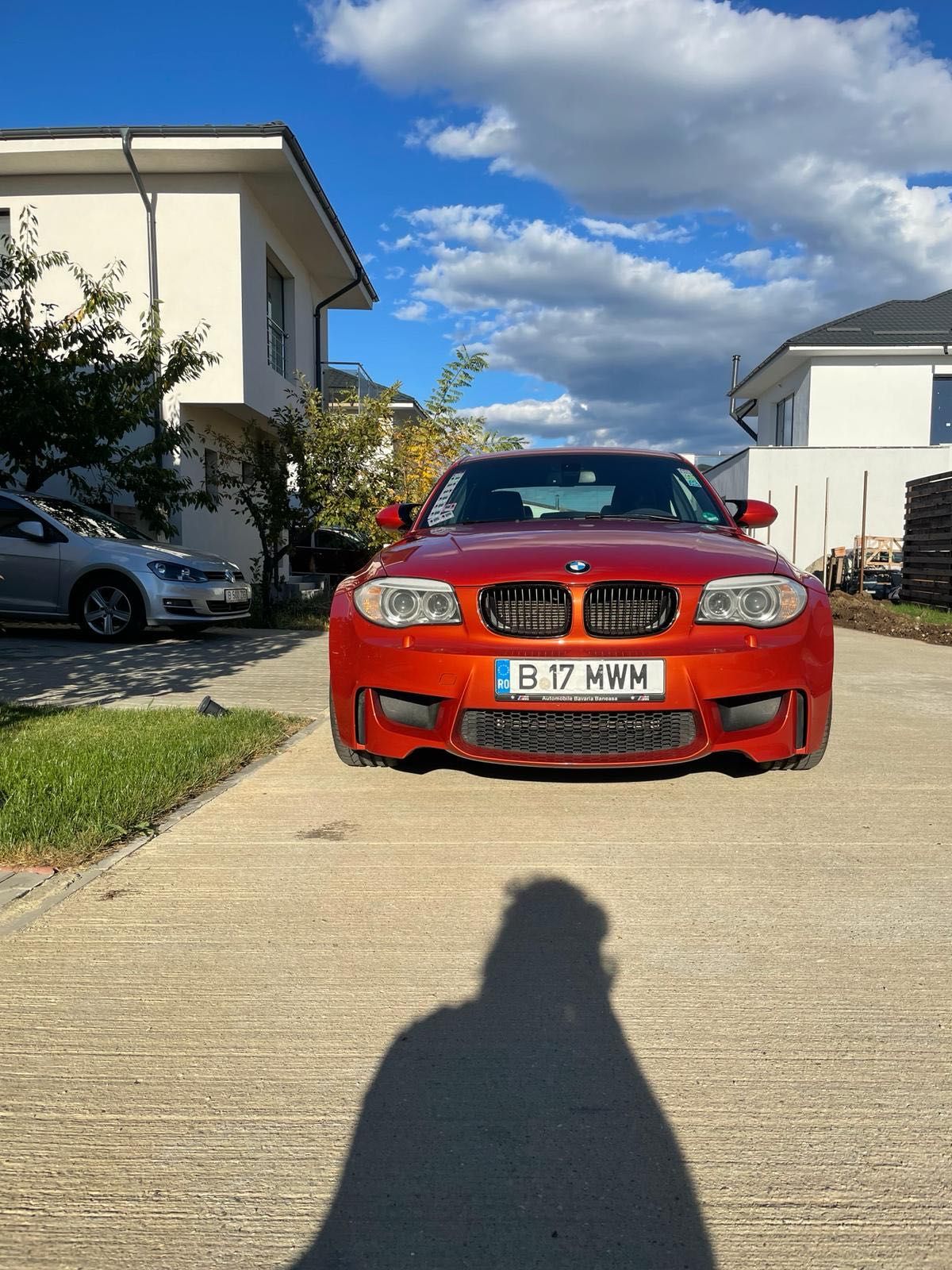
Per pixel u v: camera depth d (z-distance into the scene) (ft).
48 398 31.40
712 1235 4.69
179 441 35.63
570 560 11.30
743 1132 5.50
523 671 10.83
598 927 8.32
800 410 78.59
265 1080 6.03
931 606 46.70
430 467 41.70
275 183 41.75
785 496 68.18
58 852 9.87
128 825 10.87
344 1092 5.90
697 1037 6.53
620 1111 5.71
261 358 44.52
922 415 74.43
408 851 10.28
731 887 9.22
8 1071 6.12
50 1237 4.69
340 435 39.04
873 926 8.34
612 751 10.96
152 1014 6.84
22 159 38.78
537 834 10.84
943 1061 6.23
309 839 10.68
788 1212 4.84
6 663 24.68
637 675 10.76
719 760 14.07
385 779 13.20
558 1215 4.84
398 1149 5.36
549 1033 6.59
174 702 18.85
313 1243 4.66
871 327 76.18
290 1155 5.31
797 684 11.23
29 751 13.43
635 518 14.90
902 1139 5.43
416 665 11.14
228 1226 4.76
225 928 8.29
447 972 7.48
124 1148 5.37
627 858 10.05
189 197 40.65
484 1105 5.77
